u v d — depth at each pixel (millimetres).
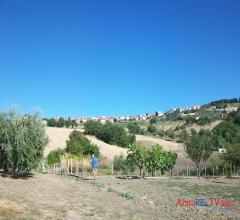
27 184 25797
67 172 46562
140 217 19859
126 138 107875
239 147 51281
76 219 17984
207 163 66625
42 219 17062
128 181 38406
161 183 37594
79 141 71688
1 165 28281
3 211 17312
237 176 48656
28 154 27859
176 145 126750
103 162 64688
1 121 27734
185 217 20672
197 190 32875
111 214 19922
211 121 187875
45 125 29359
